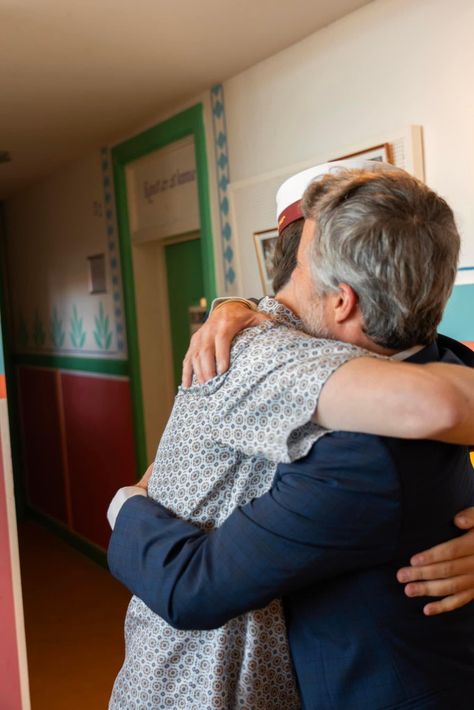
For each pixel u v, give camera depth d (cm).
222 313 85
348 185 74
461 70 173
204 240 272
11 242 481
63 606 345
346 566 72
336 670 75
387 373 66
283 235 89
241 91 247
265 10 196
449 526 78
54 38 208
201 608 71
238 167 254
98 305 371
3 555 183
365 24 197
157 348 345
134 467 354
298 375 70
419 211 71
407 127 182
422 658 75
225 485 80
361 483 68
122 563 80
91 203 363
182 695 81
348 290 73
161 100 274
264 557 69
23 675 187
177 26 204
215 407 77
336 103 210
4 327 502
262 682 79
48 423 455
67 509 439
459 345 94
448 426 63
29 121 292
